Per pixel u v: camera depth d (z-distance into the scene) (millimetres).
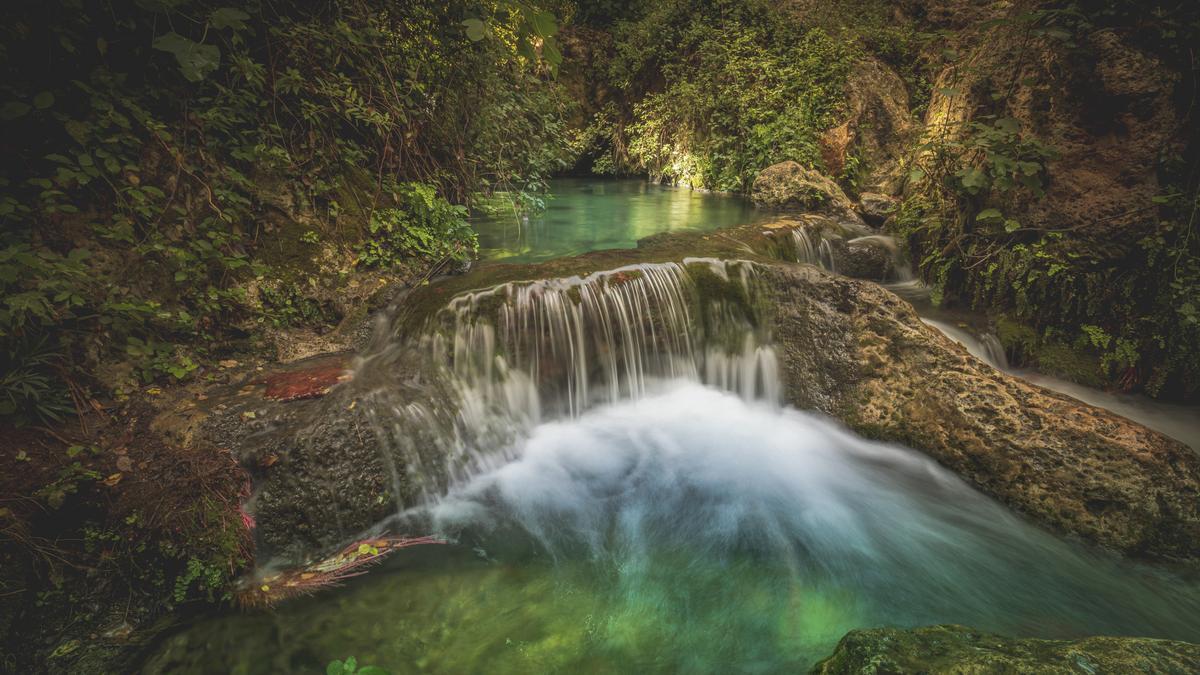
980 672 1771
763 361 5168
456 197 6785
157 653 2660
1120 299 4906
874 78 10828
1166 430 4500
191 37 4156
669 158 12852
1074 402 4016
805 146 10359
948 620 3064
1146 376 4828
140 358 3754
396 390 4012
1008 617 3092
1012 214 5512
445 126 6449
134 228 3912
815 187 9539
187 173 4152
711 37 12398
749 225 7500
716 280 5348
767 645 2869
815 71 10906
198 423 3500
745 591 3234
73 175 3471
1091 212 4980
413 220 5547
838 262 7629
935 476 4191
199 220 4211
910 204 6953
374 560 3307
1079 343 5125
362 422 3641
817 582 3318
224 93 4297
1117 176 4863
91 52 3713
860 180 10445
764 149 10852
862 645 1950
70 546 2809
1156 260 4688
